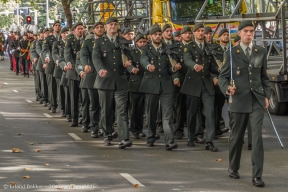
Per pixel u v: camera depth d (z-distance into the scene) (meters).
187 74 14.41
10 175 11.57
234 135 11.09
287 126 17.84
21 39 37.25
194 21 24.28
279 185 10.83
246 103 10.77
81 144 14.97
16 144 14.95
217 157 13.36
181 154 13.71
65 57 17.44
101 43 14.33
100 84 14.35
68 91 18.75
